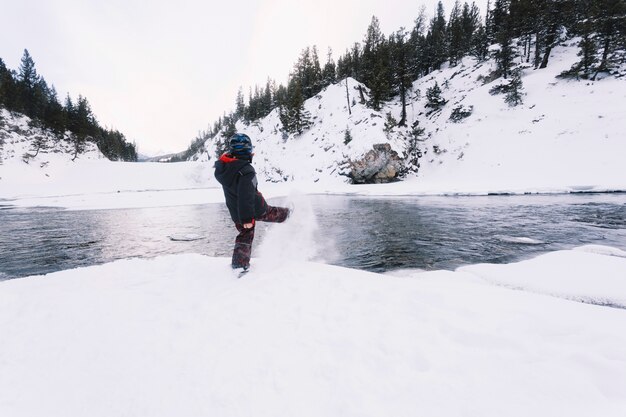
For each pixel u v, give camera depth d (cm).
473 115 4041
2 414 143
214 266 377
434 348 186
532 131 3322
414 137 4278
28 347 200
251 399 149
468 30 6419
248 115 9219
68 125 6047
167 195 2858
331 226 922
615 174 2280
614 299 315
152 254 649
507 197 1758
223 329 218
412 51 6341
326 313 238
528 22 4575
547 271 403
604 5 3522
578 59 3912
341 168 3944
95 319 238
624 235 719
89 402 152
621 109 2906
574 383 144
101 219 1246
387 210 1331
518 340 188
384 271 481
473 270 437
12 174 4469
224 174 329
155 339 207
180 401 150
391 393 148
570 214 1065
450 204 1506
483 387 148
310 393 151
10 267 558
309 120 5728
